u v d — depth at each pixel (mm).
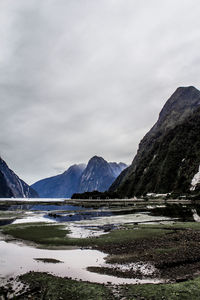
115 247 28547
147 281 17438
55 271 20016
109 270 20078
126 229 41219
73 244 31109
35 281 16969
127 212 78812
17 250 28578
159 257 23125
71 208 118375
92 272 19641
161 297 13766
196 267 20344
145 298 13711
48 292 14922
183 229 38969
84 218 65938
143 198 156250
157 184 169250
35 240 34344
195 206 88375
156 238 32250
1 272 19672
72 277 18438
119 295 14250
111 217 64188
